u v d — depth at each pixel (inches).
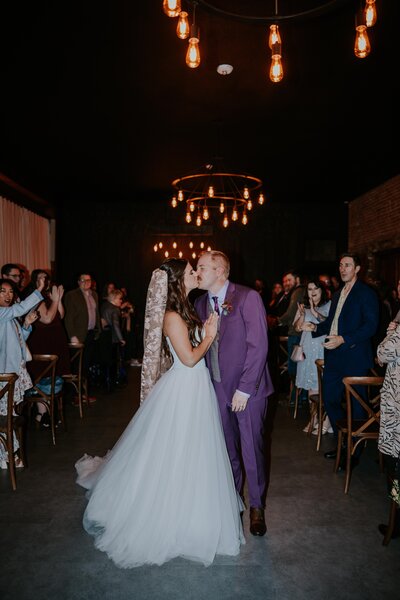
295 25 137.8
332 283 322.7
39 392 173.3
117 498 103.0
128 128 225.5
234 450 115.6
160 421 101.3
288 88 181.5
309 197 386.3
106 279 416.8
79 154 266.2
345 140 242.1
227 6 131.2
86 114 207.6
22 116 209.5
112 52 153.7
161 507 96.9
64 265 414.3
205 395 102.7
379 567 95.9
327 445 173.9
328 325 157.5
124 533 97.7
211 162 282.5
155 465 99.3
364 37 101.5
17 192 314.5
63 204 412.2
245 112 205.6
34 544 103.3
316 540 106.3
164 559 95.1
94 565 95.3
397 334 100.7
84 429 192.2
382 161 279.6
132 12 130.8
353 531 110.7
